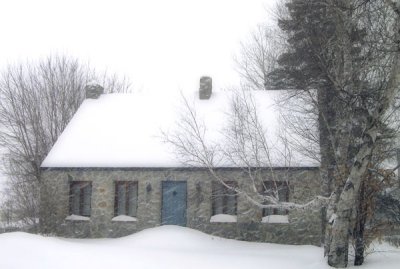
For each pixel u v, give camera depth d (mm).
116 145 22891
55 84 34219
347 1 14023
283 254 16469
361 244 13680
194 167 20469
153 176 21594
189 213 21125
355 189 13227
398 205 15453
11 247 14086
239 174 20734
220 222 20859
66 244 15703
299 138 21094
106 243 19297
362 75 15461
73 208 22438
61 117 33656
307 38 16188
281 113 21250
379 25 14633
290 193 20031
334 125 17016
